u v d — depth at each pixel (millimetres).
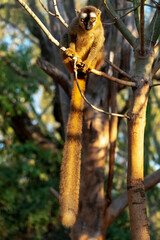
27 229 10922
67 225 3635
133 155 4043
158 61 4672
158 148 12930
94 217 6938
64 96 7758
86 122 7156
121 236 9844
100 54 4969
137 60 4340
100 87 7203
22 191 11375
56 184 11078
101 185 7090
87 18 4633
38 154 11641
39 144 11883
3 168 11586
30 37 12883
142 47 4203
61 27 7098
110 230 9992
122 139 14797
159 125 14070
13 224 10578
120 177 12516
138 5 4461
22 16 7207
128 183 4047
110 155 7039
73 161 4145
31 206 10695
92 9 4730
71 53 4172
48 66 6605
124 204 6996
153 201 10398
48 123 16516
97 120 7148
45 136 12320
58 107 10164
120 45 7062
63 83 6797
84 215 6953
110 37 7145
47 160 11531
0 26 12258
